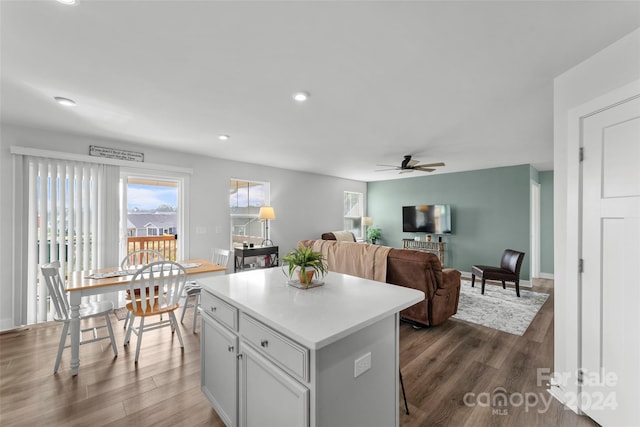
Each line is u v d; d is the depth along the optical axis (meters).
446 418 1.74
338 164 5.36
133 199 4.04
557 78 1.97
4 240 2.99
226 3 1.31
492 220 5.63
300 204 6.11
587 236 1.70
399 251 3.18
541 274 5.91
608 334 1.59
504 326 3.21
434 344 2.76
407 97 2.37
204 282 1.91
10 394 1.94
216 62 1.84
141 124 3.05
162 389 2.02
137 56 1.76
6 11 1.35
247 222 5.34
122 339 2.82
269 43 1.64
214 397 1.74
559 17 1.40
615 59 1.58
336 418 1.17
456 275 3.43
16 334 2.90
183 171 4.33
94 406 1.83
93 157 3.51
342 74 1.99
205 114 2.76
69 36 1.56
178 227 4.42
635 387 1.45
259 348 1.34
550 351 2.62
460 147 4.02
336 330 1.11
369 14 1.39
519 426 1.68
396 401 1.50
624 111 1.49
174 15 1.39
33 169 3.15
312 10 1.36
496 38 1.58
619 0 1.27
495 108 2.60
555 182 1.96
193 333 2.97
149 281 2.56
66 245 3.37
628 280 1.48
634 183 1.45
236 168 5.04
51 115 2.77
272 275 2.14
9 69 1.91
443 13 1.38
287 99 2.41
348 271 3.53
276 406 1.24
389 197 7.36
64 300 2.38
